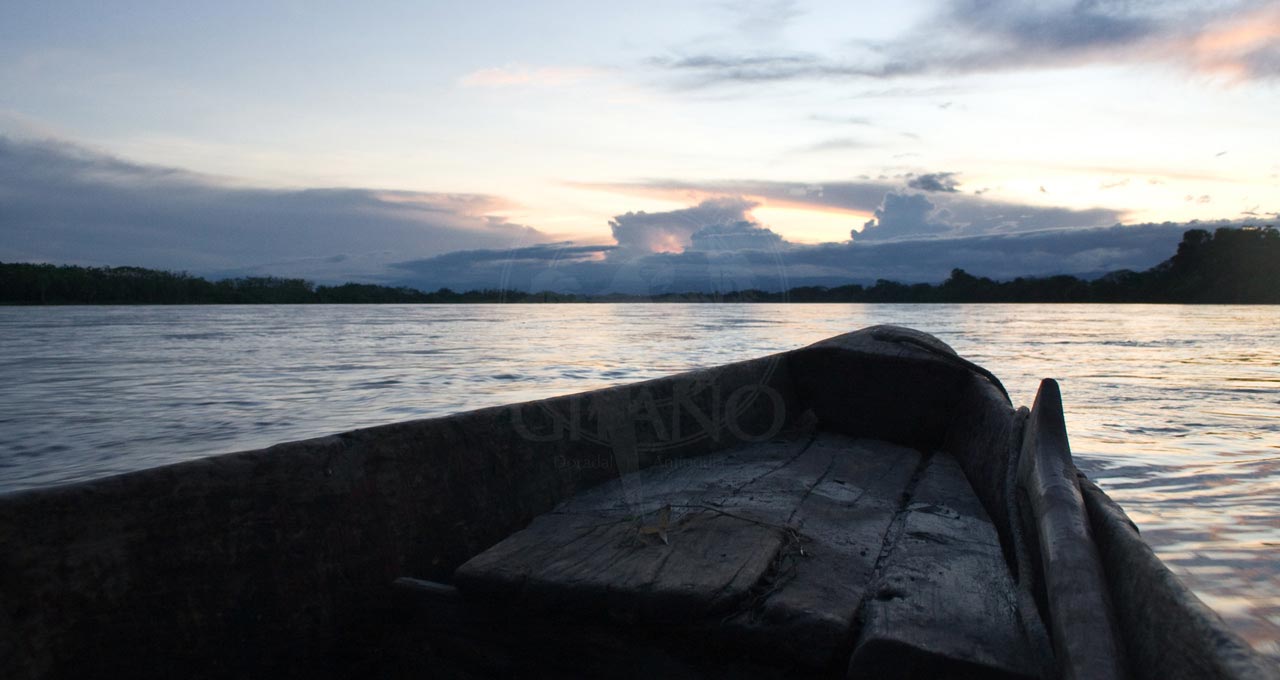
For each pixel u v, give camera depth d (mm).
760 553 2721
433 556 3000
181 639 2205
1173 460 9172
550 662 2514
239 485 2416
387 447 2922
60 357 27281
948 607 2348
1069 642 1805
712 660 2355
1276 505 7008
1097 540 2535
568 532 3047
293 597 2492
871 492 4004
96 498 2090
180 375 21094
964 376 5461
